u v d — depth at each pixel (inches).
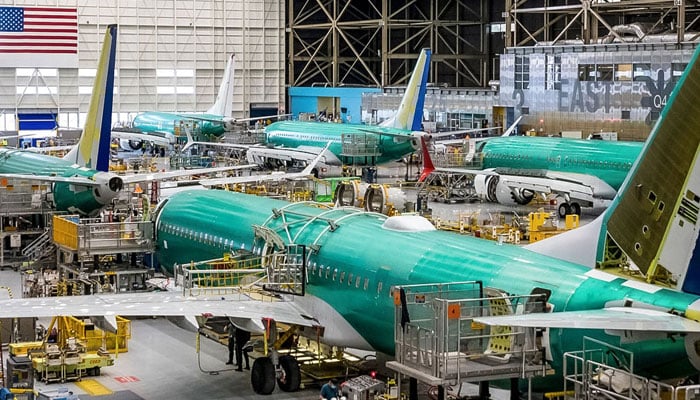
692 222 1259.8
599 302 1379.2
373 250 1802.4
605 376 1333.7
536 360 1446.9
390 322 1713.8
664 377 1325.0
